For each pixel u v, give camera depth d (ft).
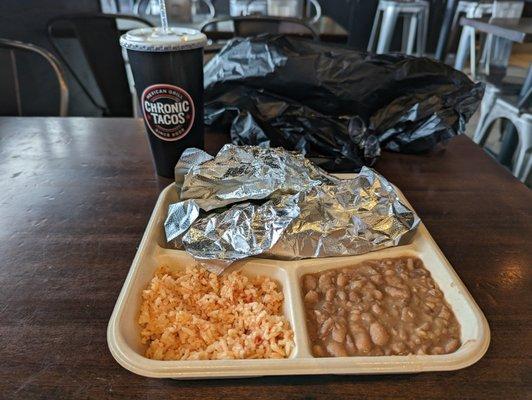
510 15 8.03
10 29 5.93
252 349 1.58
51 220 2.39
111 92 6.27
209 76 3.18
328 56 2.92
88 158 3.16
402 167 3.05
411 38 12.31
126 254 2.11
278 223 2.06
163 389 1.41
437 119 2.96
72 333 1.63
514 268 2.04
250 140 3.03
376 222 2.11
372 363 1.44
